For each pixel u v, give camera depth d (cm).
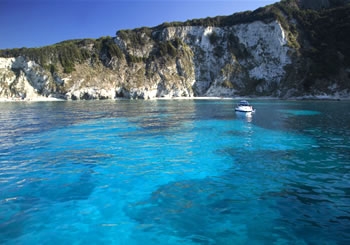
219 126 2555
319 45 9075
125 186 1060
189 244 666
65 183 1091
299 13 10450
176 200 926
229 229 729
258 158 1427
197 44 12025
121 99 9988
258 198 923
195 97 10425
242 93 10044
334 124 2577
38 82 10062
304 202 881
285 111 3972
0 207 876
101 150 1641
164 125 2650
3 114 3938
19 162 1379
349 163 1305
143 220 792
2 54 10519
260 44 10469
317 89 7694
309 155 1466
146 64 11506
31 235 714
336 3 10538
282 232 706
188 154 1533
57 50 10694
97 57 11250
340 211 813
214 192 988
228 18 12212
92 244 674
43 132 2284
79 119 3206
